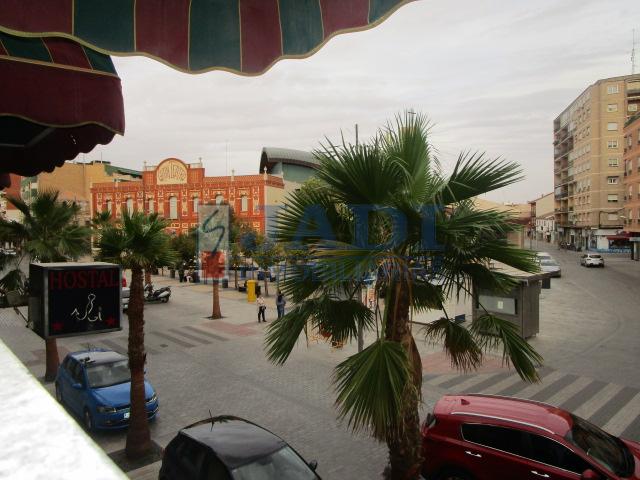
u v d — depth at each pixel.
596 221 66.62
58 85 3.27
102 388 9.83
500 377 12.50
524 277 15.84
